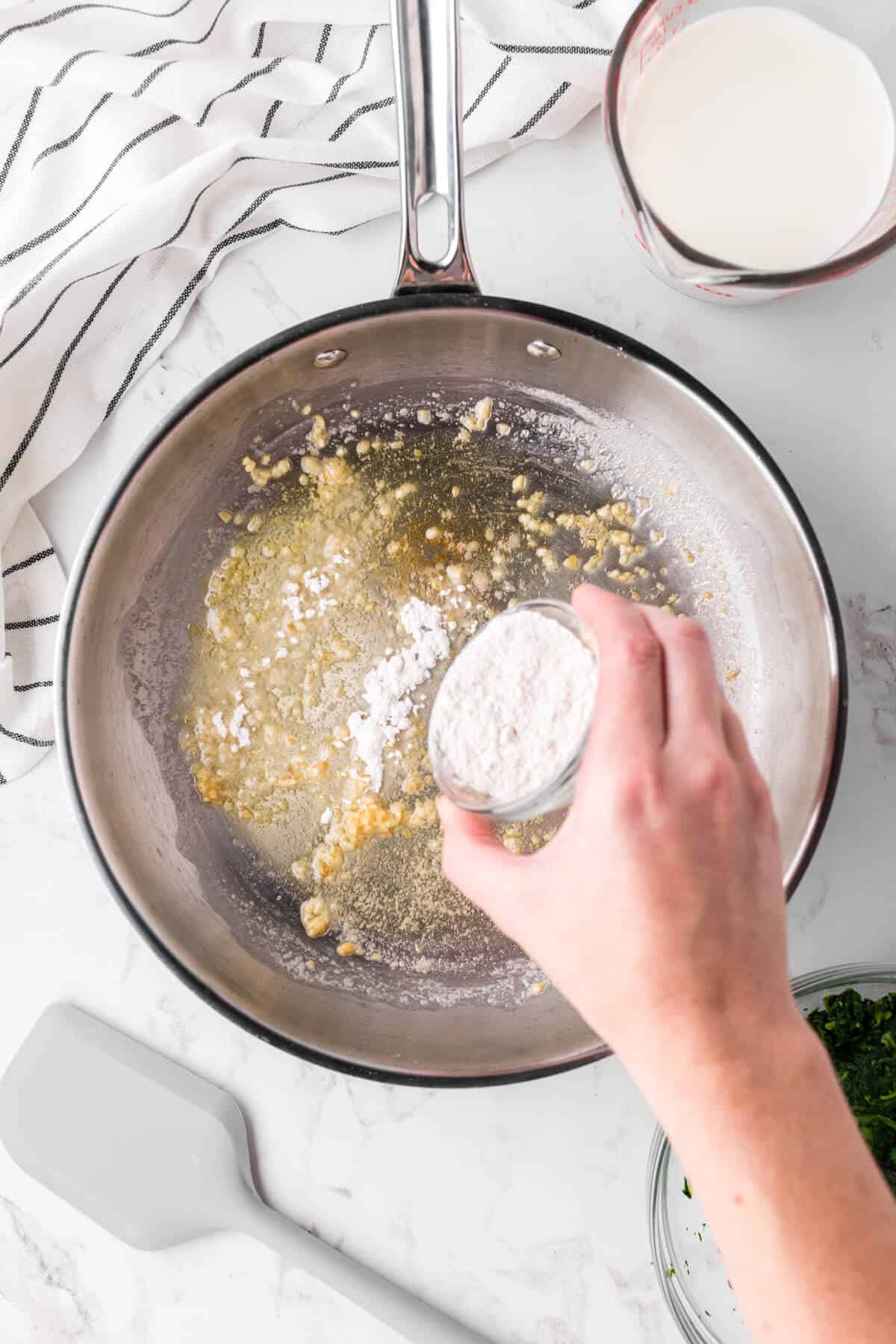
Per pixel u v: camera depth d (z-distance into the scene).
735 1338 0.81
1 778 0.87
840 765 0.73
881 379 0.83
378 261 0.86
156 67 0.81
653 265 0.80
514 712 0.65
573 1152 0.84
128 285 0.84
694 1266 0.83
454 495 0.87
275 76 0.83
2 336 0.82
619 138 0.69
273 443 0.86
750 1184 0.46
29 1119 0.86
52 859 0.88
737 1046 0.48
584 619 0.55
